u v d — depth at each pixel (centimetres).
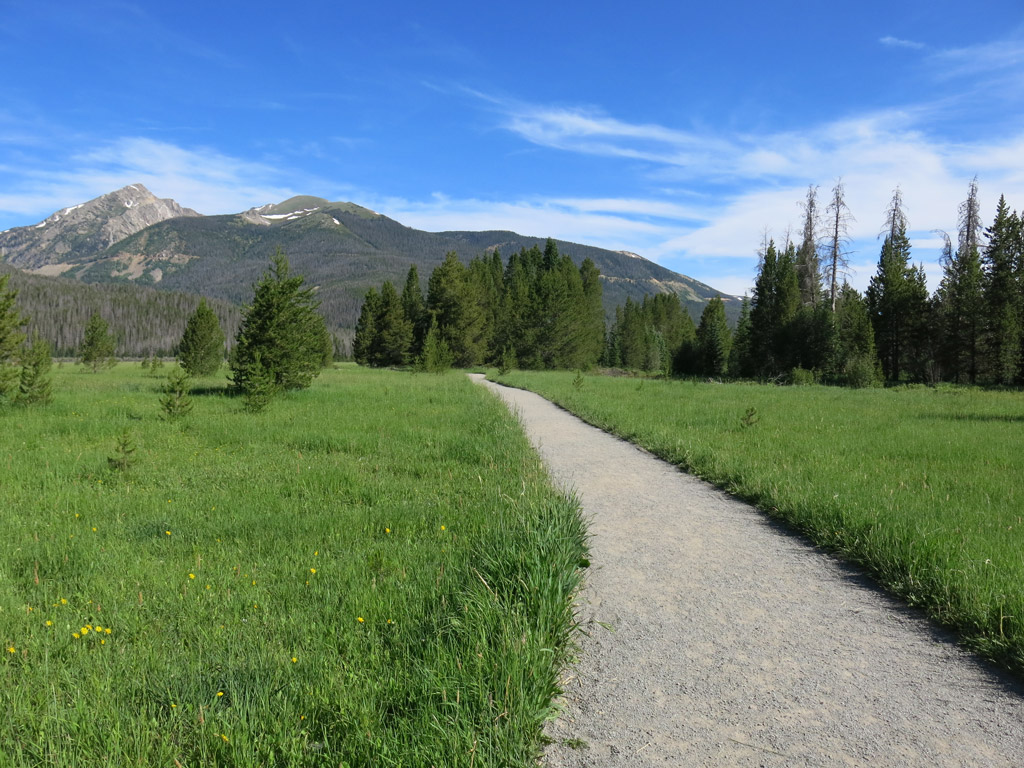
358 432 1324
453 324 7006
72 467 934
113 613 433
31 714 298
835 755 282
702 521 705
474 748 266
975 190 4597
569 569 474
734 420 1527
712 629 423
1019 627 386
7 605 443
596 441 1320
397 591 454
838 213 4628
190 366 3509
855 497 710
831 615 446
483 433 1315
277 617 425
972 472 891
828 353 4959
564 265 8862
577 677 358
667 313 11475
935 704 328
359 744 275
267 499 768
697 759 279
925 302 5050
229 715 294
